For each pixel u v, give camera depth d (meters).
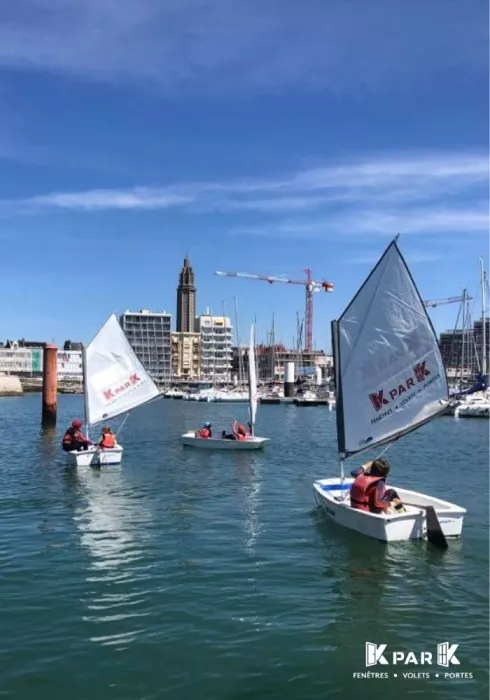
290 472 31.81
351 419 19.86
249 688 9.68
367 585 14.10
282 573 14.92
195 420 75.38
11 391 171.75
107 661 10.49
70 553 16.55
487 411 74.94
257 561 15.86
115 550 16.84
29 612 12.47
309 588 13.91
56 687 9.66
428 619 12.27
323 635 11.52
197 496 24.78
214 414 89.12
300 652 10.86
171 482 28.23
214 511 21.86
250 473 31.30
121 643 11.16
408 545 17.16
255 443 42.19
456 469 33.72
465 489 27.06
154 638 11.35
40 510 21.98
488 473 32.19
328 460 37.06
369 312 19.53
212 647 11.02
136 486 27.03
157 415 86.50
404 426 19.00
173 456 38.25
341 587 13.97
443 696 9.50
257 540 17.86
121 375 34.22
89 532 18.83
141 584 14.14
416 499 19.33
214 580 14.41
